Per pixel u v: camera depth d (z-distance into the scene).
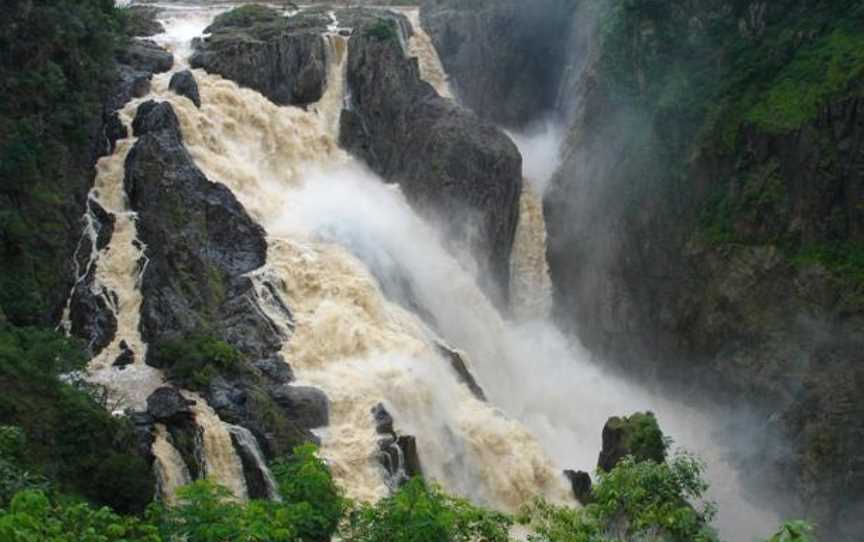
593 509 26.53
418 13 74.88
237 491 40.84
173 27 70.69
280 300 48.91
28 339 42.16
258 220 53.59
